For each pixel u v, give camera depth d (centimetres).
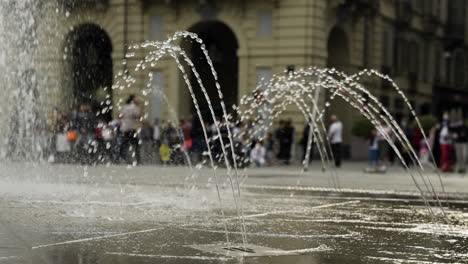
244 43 2789
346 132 3109
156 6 2891
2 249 531
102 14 2848
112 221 714
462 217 851
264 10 2762
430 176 1933
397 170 2295
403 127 2789
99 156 2020
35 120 1698
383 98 3541
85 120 2150
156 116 2827
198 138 2403
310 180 1555
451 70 5056
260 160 2311
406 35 3959
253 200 1008
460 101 5347
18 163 1636
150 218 751
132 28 2902
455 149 2262
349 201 1027
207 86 2975
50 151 1980
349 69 3119
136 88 2827
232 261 504
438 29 4669
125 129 1983
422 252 569
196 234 639
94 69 2664
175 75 2814
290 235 652
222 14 2811
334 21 2917
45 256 504
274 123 2545
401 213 875
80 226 669
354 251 564
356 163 2761
